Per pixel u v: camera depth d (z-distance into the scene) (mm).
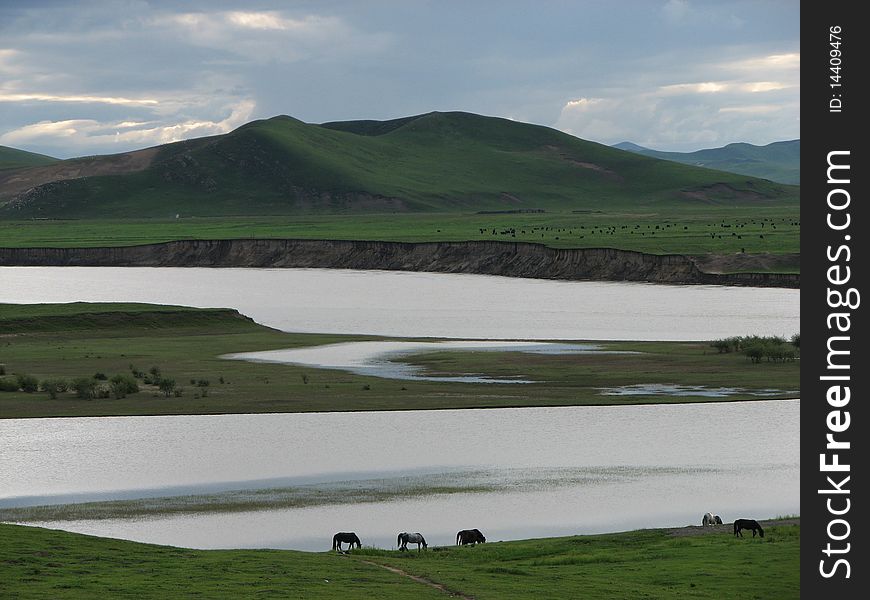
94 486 86312
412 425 110812
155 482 87562
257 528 75125
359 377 141250
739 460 94812
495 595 52500
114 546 61094
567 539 69000
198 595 50438
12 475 89750
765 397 125438
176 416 114938
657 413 116812
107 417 114125
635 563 61375
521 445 101062
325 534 73625
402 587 53469
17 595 49094
